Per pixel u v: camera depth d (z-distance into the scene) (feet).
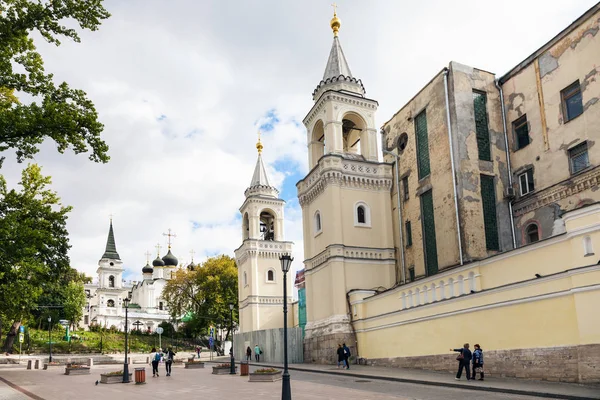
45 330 258.37
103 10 67.00
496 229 98.48
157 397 63.72
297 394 59.98
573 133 87.51
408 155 117.50
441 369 78.23
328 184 117.39
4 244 70.95
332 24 137.59
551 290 59.93
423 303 85.46
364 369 91.40
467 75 103.76
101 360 168.25
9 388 80.07
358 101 126.62
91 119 66.18
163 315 358.23
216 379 89.97
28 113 64.23
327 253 115.44
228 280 225.15
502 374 66.03
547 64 93.91
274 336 141.18
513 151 101.09
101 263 375.45
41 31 66.59
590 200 83.10
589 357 53.98
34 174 122.83
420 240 110.32
